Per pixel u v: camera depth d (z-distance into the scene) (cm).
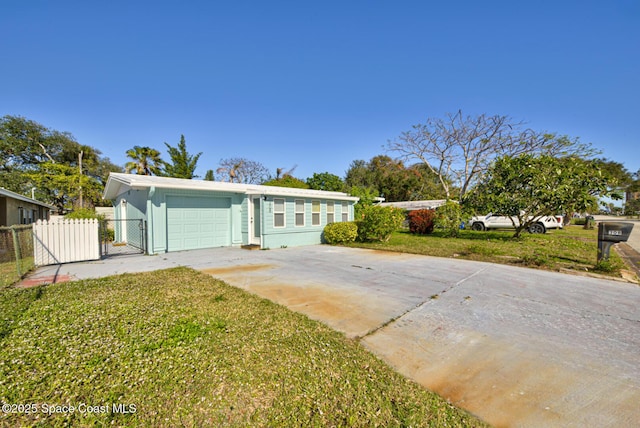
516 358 283
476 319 383
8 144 2520
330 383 234
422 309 419
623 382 243
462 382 243
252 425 189
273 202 1077
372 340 319
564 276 632
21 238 688
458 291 514
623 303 453
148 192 917
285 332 327
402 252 984
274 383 231
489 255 893
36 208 1945
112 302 418
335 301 452
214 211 1088
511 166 1227
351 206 1452
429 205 2488
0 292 468
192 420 192
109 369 244
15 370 238
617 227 672
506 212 1284
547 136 1997
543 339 325
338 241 1202
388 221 1220
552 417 201
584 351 298
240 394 217
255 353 276
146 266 717
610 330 351
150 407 203
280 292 498
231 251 993
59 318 351
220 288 507
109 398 210
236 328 334
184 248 1012
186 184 1012
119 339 296
